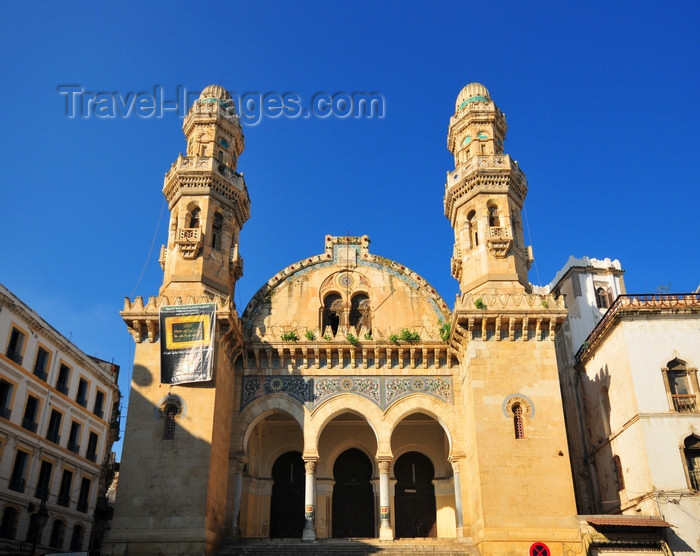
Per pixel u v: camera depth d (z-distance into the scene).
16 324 42.84
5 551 40.03
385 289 42.09
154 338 35.66
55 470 46.78
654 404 33.69
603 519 31.44
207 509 31.84
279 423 42.91
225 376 36.72
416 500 42.12
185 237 38.28
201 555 30.72
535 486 32.31
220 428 35.19
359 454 43.44
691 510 31.23
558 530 31.33
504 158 40.81
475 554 32.34
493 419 33.75
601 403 39.84
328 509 40.91
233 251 40.69
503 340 35.56
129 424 33.66
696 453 32.72
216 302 35.56
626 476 35.56
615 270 51.28
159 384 34.50
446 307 41.34
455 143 44.69
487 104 43.88
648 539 30.78
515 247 39.19
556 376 34.62
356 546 33.78
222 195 41.12
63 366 49.19
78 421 50.62
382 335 38.88
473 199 40.53
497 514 31.70
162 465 32.69
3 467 40.78
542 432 33.47
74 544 49.25
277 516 41.62
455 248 41.78
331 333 39.03
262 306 41.47
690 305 35.19
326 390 38.25
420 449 42.78
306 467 36.47
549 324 35.59
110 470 60.12
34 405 45.00
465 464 36.38
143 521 31.50
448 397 38.16
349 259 43.06
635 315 35.62
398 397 38.06
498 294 36.75
